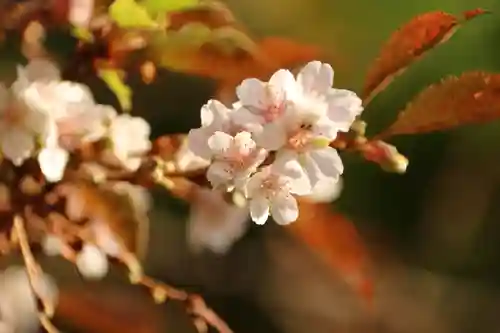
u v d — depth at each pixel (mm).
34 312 775
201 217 740
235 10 1145
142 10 712
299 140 685
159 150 720
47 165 701
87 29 726
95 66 729
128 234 743
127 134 719
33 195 728
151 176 712
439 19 689
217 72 729
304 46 736
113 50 726
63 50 795
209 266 1163
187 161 711
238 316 1173
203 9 723
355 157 1176
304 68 688
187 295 737
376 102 1124
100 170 720
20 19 736
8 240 732
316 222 724
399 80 1138
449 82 688
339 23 1170
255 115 687
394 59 694
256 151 685
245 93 688
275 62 737
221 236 743
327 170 685
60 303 799
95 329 804
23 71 715
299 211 721
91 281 871
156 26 717
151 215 1087
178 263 1143
